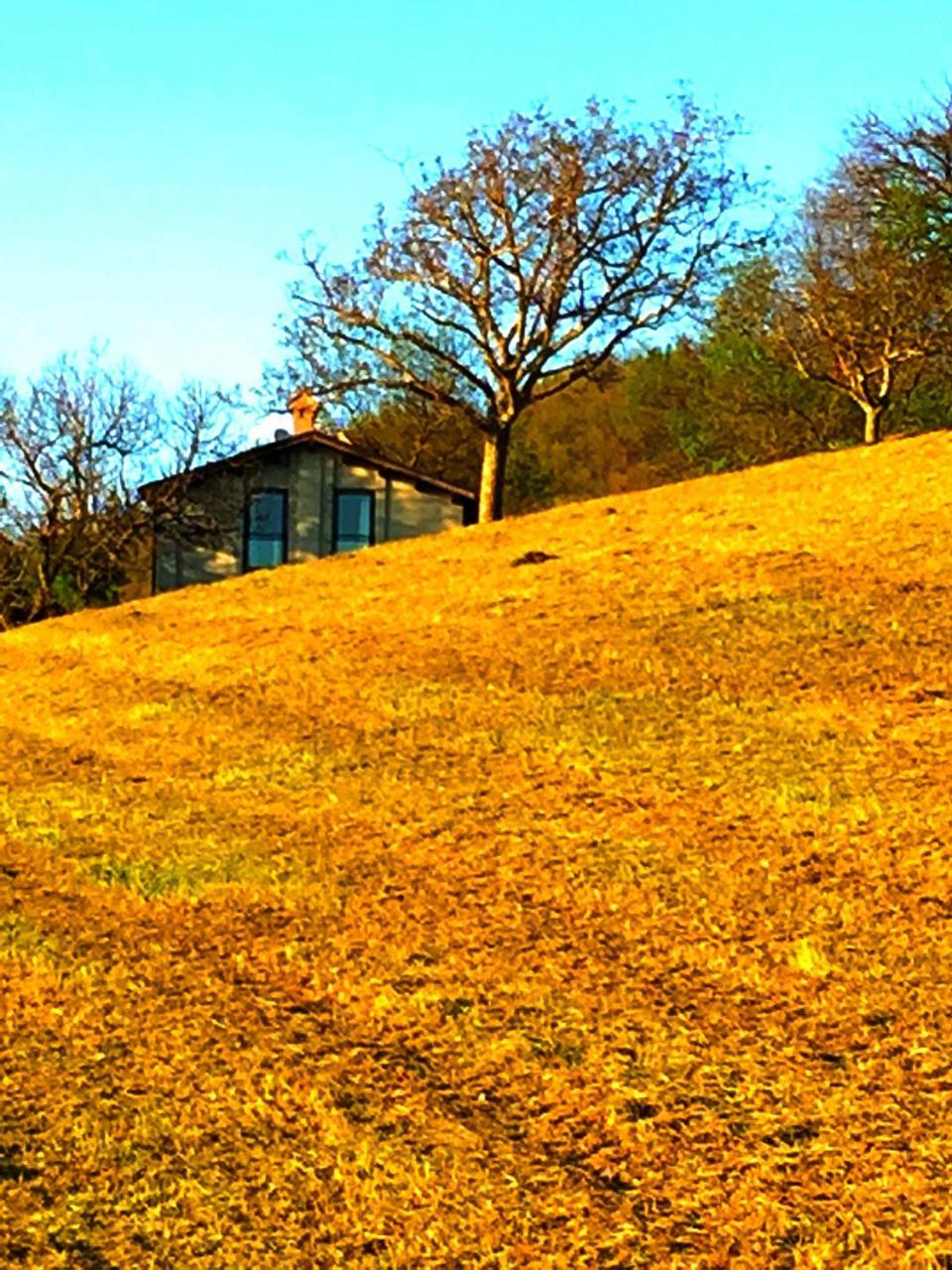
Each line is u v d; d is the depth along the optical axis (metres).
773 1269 5.62
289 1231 6.12
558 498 59.66
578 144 35.28
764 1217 5.92
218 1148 6.79
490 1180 6.39
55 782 13.77
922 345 39.06
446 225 35.44
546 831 10.78
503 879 9.94
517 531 25.38
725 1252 5.74
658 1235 5.91
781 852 9.78
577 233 35.38
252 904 9.97
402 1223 6.12
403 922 9.39
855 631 14.98
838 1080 6.89
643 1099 6.92
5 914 10.11
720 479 27.53
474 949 8.85
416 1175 6.44
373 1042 7.80
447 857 10.51
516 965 8.55
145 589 43.03
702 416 50.91
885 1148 6.29
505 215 35.41
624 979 8.21
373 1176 6.48
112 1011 8.35
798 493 23.89
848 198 39.06
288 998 8.42
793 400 45.62
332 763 13.15
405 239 35.66
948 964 7.90
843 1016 7.48
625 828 10.65
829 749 11.80
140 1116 7.10
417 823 11.32
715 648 15.07
